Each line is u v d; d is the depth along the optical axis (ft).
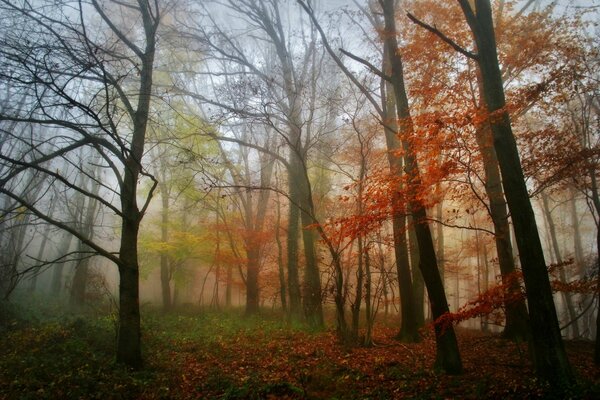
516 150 26.89
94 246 30.45
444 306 30.45
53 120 27.84
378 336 46.57
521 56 38.29
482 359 34.58
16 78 25.90
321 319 53.78
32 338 37.42
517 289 28.12
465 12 29.25
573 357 35.68
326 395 26.13
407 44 40.75
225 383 28.43
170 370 32.04
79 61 27.91
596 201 36.52
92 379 26.40
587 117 38.52
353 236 32.99
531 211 25.90
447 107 36.11
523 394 22.36
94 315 58.49
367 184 35.32
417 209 31.63
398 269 45.09
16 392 23.68
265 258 79.77
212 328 52.90
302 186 60.54
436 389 25.46
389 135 48.37
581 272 78.79
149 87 37.45
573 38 37.29
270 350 39.40
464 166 31.50
